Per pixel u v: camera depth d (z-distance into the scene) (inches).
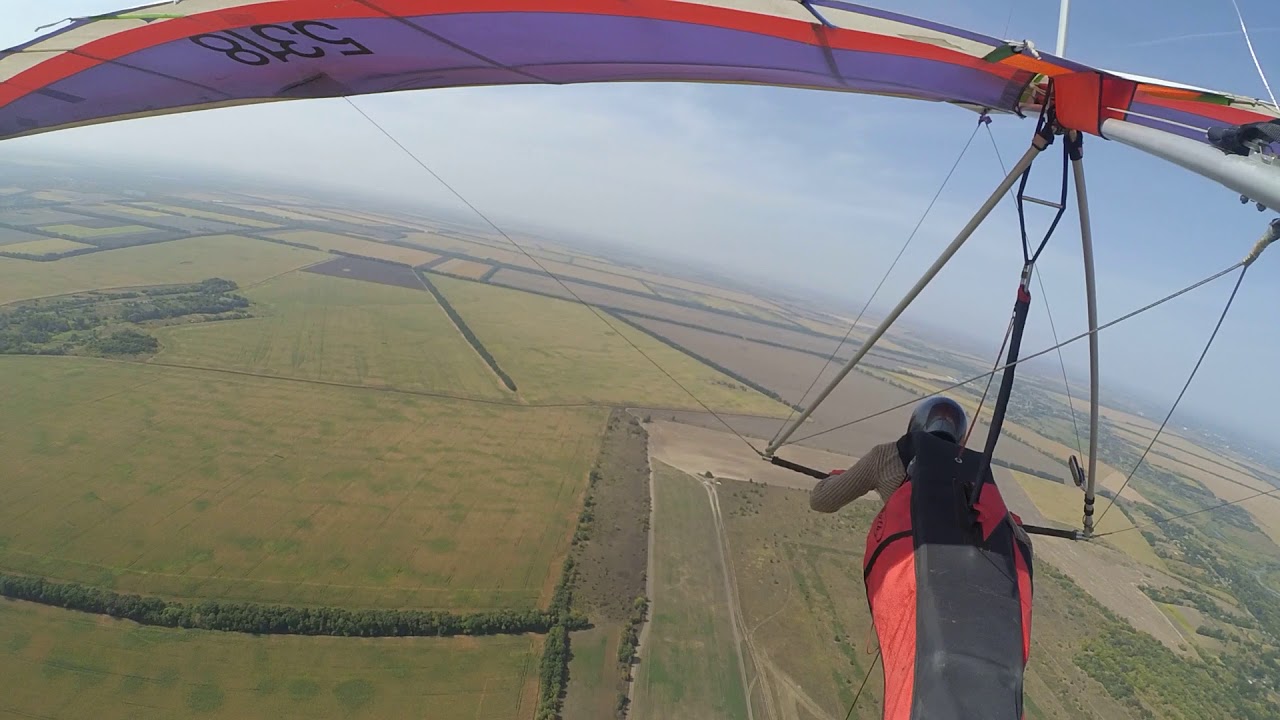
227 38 141.4
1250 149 63.7
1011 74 133.4
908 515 96.4
